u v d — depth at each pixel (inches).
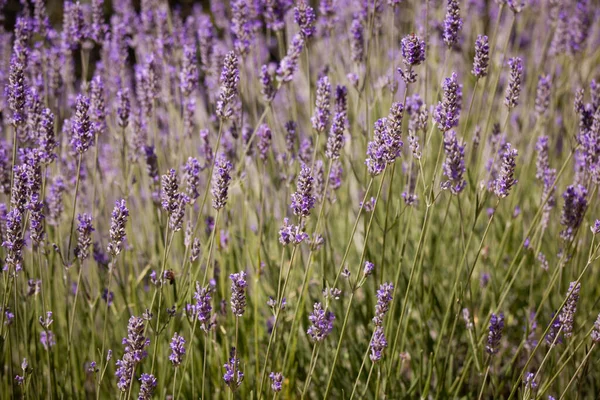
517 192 50.6
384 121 41.6
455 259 49.4
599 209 51.6
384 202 51.8
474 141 48.4
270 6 50.1
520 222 52.1
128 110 47.6
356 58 50.8
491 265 49.1
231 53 43.1
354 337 48.4
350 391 47.9
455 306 46.6
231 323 47.8
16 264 42.3
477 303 50.2
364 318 47.8
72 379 45.8
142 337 41.3
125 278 49.1
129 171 49.9
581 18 54.0
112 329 48.6
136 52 58.2
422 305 47.1
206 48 52.6
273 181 50.4
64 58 53.1
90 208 53.0
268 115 51.9
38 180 42.6
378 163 41.6
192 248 43.9
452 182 44.0
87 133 42.6
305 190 41.4
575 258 48.0
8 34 54.2
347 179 51.0
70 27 50.3
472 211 48.2
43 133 43.8
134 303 48.2
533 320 46.0
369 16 51.7
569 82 56.3
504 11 70.0
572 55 55.0
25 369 43.7
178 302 43.9
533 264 47.9
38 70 50.7
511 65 44.8
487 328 46.7
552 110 54.7
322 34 59.5
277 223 51.6
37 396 45.1
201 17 60.7
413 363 48.5
